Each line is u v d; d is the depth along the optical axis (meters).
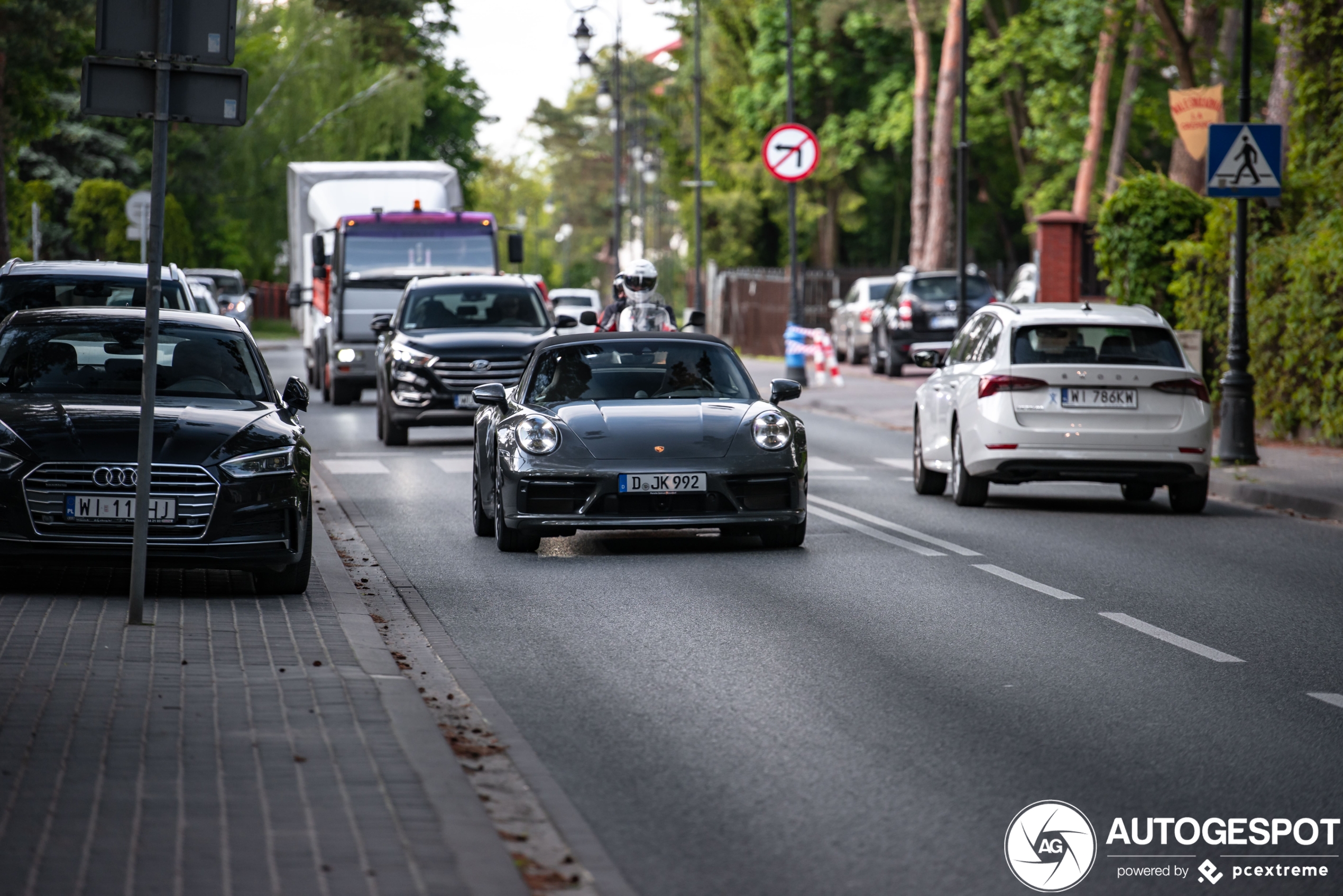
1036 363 27.09
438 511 27.30
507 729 12.71
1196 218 46.38
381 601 18.58
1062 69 79.62
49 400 18.44
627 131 187.38
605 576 20.42
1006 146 110.12
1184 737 12.57
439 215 52.56
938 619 17.53
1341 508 27.03
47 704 12.23
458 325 41.22
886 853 9.77
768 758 11.90
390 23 119.25
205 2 15.17
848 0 103.50
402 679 13.65
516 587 19.61
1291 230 40.91
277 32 121.50
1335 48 42.31
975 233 119.06
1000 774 11.51
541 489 21.69
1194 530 25.30
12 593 17.50
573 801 10.82
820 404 53.09
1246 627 17.17
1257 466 33.12
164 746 11.11
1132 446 26.70
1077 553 22.64
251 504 17.56
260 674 13.52
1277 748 12.27
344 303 51.91
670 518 21.62
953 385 28.45
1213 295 40.97
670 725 12.87
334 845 9.14
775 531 22.80
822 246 125.81
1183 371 26.91
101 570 19.47
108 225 103.69
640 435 21.84
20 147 73.94
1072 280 59.41
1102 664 15.28
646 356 23.72
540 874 9.23
